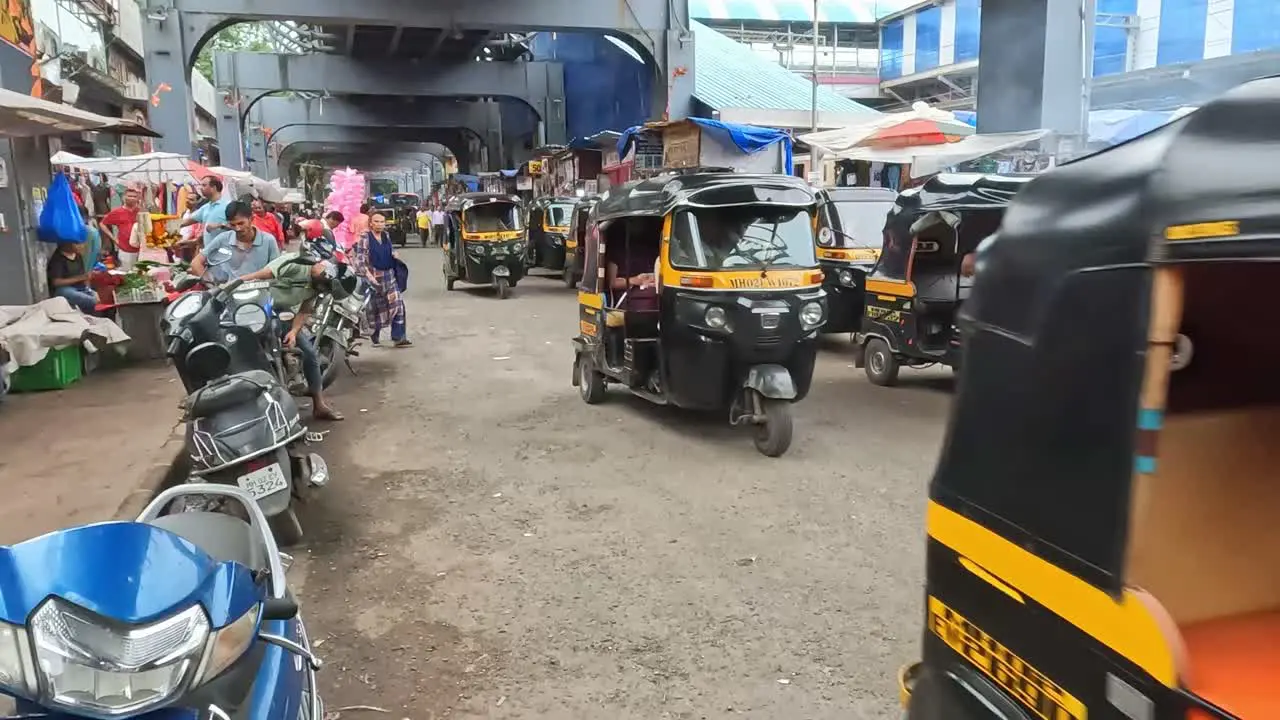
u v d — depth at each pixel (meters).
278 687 2.54
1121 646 1.69
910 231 8.95
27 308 8.62
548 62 32.12
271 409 4.82
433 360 10.96
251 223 7.85
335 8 19.83
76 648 1.88
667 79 21.05
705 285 6.73
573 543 5.07
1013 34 13.63
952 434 2.24
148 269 10.46
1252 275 1.83
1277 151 1.49
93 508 5.21
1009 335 2.02
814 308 6.75
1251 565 2.00
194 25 19.53
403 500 5.82
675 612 4.21
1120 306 1.70
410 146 58.09
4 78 10.38
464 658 3.83
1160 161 1.67
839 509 5.59
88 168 16.28
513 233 18.14
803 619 4.13
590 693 3.54
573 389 9.23
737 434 7.40
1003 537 2.03
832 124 20.72
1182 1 20.03
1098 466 1.75
